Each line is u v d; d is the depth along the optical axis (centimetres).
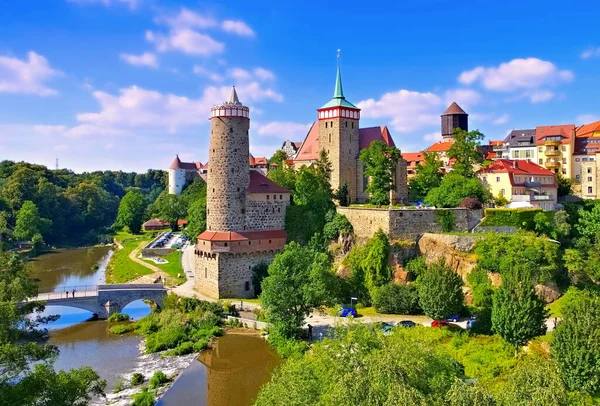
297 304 7869
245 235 10812
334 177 13450
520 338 6331
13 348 4216
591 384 5050
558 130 15350
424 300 7694
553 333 5691
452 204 10831
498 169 11988
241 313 9488
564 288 8994
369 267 9894
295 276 7950
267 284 8031
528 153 16038
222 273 10425
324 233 11250
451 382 4141
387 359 3969
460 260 9581
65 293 10512
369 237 10531
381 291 9069
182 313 9625
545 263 9019
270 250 11050
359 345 4716
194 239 13350
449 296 7531
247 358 7669
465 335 6875
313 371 4384
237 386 6744
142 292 10519
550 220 10575
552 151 15000
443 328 7369
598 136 14762
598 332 5150
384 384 3753
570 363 5184
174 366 7494
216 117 10894
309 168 12875
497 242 9344
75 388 4050
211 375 7131
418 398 3512
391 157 12156
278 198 11531
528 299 6412
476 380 4850
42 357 4559
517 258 8988
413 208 10325
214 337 8525
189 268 13300
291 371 4394
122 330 9219
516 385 3953
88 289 11794
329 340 5100
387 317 8706
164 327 9019
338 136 13338
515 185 11738
